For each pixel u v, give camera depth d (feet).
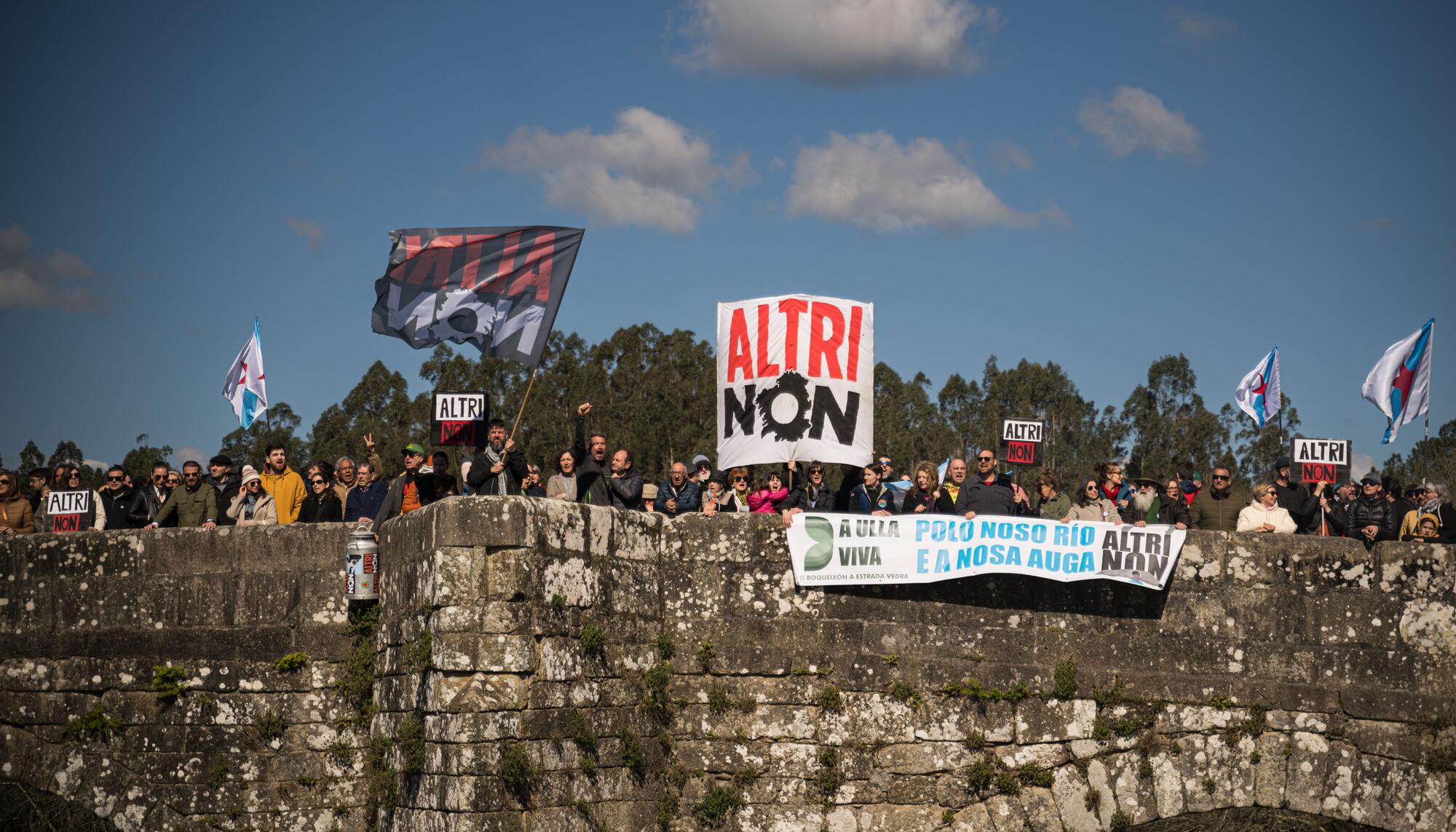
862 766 46.39
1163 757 46.80
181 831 47.24
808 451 48.70
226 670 48.11
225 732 47.75
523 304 50.78
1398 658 47.32
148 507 57.11
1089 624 47.85
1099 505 51.29
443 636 40.68
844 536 47.55
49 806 48.39
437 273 51.01
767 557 47.78
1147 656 47.65
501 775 39.93
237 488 57.11
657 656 46.75
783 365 49.06
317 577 48.42
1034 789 46.44
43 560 49.98
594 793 42.63
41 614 49.67
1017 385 150.30
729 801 45.88
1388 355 57.00
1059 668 46.93
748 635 47.29
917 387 149.07
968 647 47.50
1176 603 48.01
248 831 46.91
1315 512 55.42
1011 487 52.47
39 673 49.19
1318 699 47.16
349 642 47.98
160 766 47.88
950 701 46.91
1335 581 48.21
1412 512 53.42
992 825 46.14
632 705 45.01
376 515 52.16
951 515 48.03
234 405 61.00
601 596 44.39
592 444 48.52
